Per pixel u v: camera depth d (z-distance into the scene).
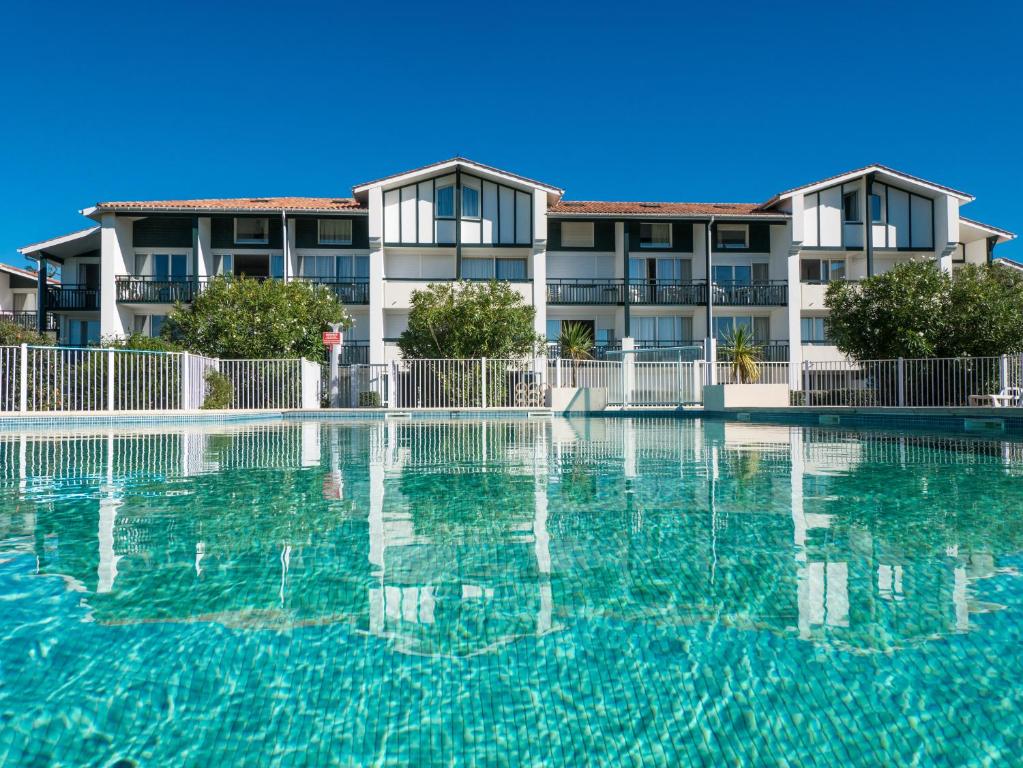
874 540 3.41
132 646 2.12
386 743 1.59
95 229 24.27
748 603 2.51
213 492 4.97
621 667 1.98
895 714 1.71
